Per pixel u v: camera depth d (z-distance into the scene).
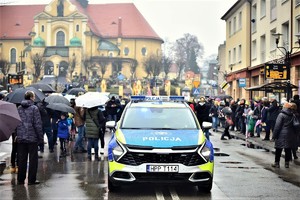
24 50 127.00
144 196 8.79
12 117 9.13
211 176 8.82
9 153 15.71
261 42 37.62
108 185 9.16
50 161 13.80
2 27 134.88
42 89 20.50
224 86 36.19
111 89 102.88
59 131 15.16
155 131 9.45
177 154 8.56
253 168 12.63
